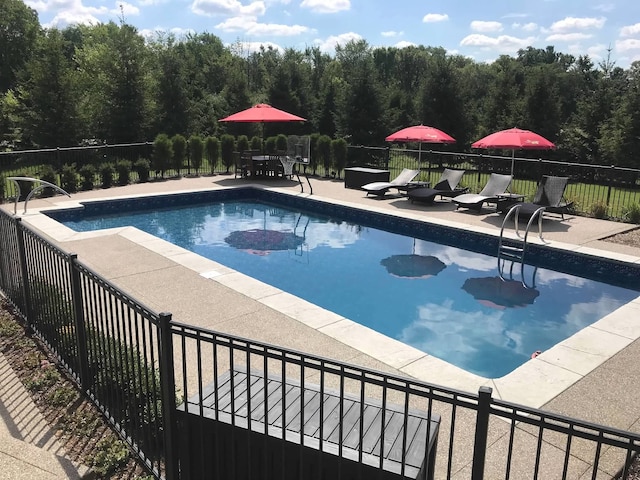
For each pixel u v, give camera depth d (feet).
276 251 34.88
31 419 13.51
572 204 39.22
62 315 15.96
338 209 44.62
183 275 25.38
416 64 239.50
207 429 10.07
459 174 45.16
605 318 20.84
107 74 95.55
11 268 20.30
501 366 19.53
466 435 12.84
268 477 9.55
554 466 11.71
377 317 23.98
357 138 88.99
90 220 43.37
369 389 14.88
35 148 90.79
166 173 63.72
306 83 108.58
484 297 26.43
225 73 146.30
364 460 8.56
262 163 57.67
